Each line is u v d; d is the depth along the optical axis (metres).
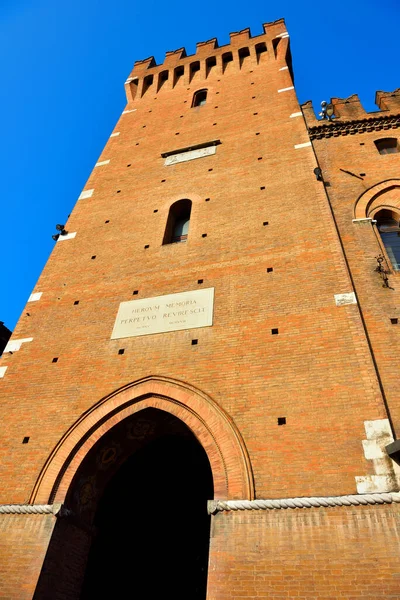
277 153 17.64
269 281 12.56
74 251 16.28
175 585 13.31
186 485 15.06
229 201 15.97
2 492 10.04
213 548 8.12
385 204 14.65
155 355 11.77
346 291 11.59
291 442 9.12
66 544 9.72
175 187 17.81
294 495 8.40
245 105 22.17
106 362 12.09
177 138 21.22
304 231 13.70
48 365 12.56
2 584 8.62
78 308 14.01
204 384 10.66
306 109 20.08
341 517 7.95
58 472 10.10
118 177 19.72
